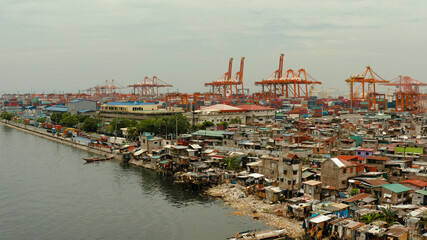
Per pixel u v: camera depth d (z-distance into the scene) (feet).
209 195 391.65
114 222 325.62
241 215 327.26
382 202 308.19
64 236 298.76
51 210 356.79
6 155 643.04
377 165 386.52
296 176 355.15
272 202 349.41
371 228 248.73
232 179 427.74
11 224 323.37
